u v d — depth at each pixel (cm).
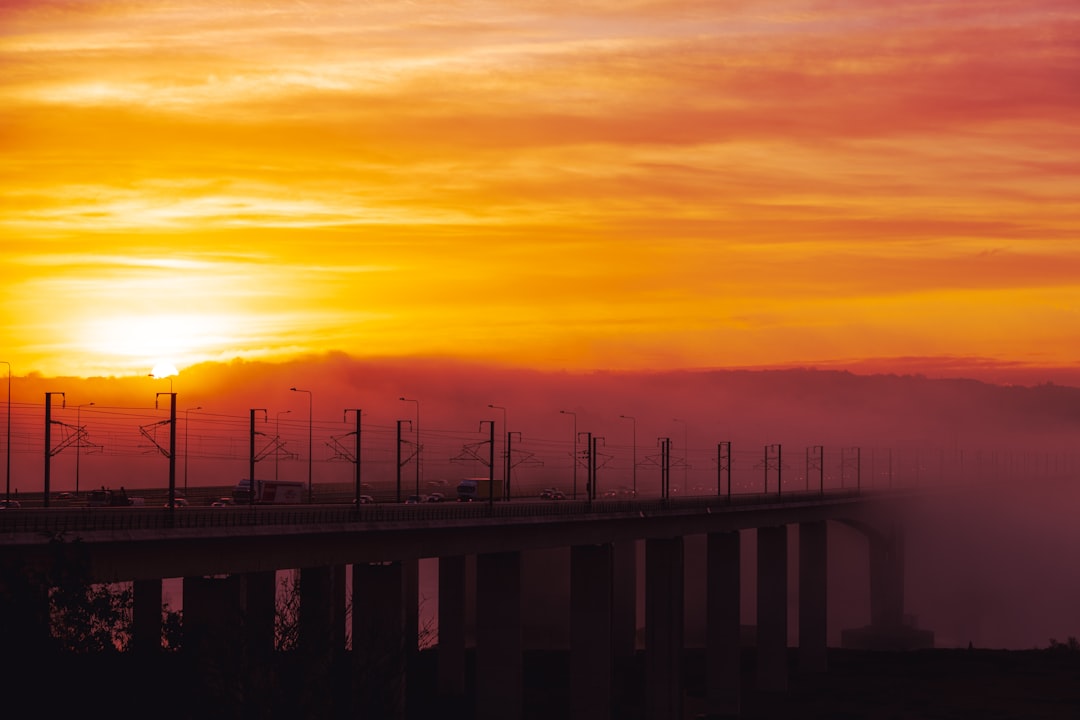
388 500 16662
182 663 6812
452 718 15300
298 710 7431
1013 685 18812
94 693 6281
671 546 15925
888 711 17038
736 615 17112
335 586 12675
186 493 15700
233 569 9450
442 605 16362
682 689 16012
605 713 14088
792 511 19888
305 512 10206
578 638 14225
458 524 11925
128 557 8519
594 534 14325
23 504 12550
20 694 6038
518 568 13075
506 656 12975
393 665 8794
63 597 6431
